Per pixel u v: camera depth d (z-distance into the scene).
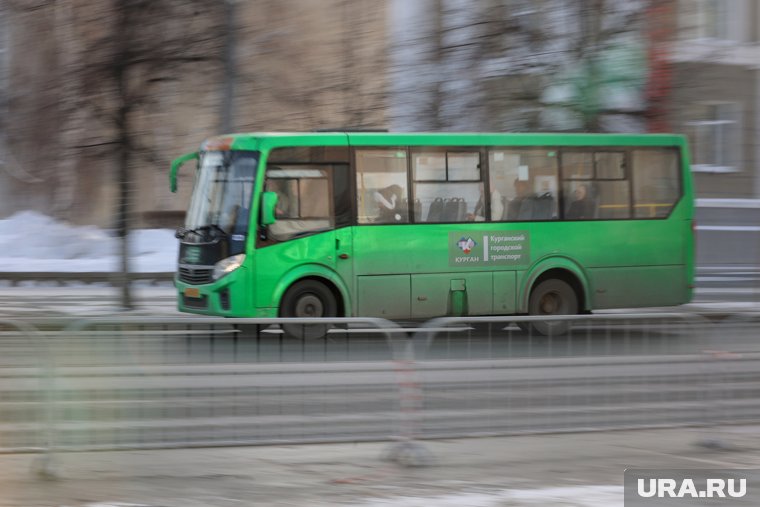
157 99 19.38
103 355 7.23
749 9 27.38
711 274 24.84
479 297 15.40
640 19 20.16
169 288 24.53
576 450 7.81
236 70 19.59
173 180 16.38
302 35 23.05
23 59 20.58
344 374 7.67
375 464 7.23
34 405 7.01
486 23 20.84
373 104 23.03
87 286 24.67
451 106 21.50
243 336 7.53
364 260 14.80
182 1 18.30
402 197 15.05
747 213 26.31
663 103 20.55
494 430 8.08
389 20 24.08
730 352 8.64
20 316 16.62
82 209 30.97
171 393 7.39
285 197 14.49
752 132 27.38
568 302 16.11
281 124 22.48
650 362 8.50
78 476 6.73
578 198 16.06
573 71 20.16
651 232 16.44
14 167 29.27
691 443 8.16
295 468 7.05
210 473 6.85
